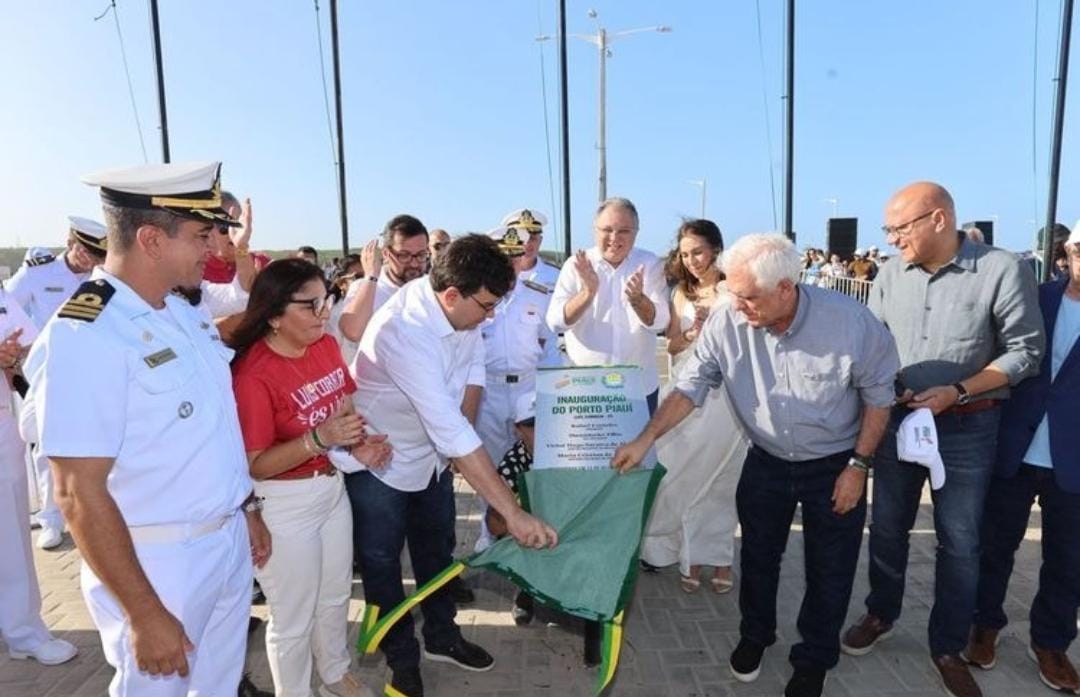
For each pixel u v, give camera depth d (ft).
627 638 11.52
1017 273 8.94
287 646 8.18
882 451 10.39
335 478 8.30
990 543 10.30
